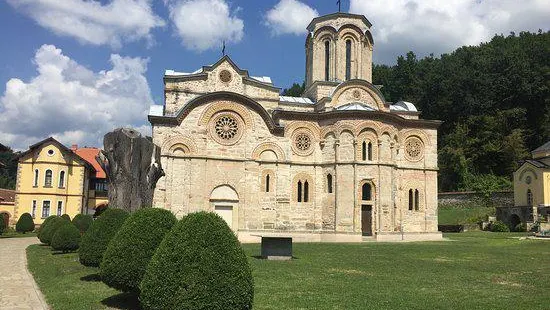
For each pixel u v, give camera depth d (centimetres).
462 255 2922
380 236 4128
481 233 5438
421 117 8881
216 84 4425
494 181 7381
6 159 11162
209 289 1034
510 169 7612
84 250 1952
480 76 8238
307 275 2052
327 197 4288
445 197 7262
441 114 8631
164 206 3962
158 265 1091
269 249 2688
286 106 4722
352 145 4225
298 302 1477
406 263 2497
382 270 2231
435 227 4594
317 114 4375
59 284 1795
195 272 1046
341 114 4272
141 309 1381
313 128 4416
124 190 2150
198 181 4084
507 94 8206
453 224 6366
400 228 4438
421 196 4612
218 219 1132
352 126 4244
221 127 4203
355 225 4103
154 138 4041
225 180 4156
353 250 3198
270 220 4225
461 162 7569
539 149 6525
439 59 9575
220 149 4175
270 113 4575
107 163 2206
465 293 1661
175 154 4066
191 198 4044
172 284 1051
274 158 4306
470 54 9025
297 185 4322
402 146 4634
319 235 4262
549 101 7912
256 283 1828
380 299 1535
